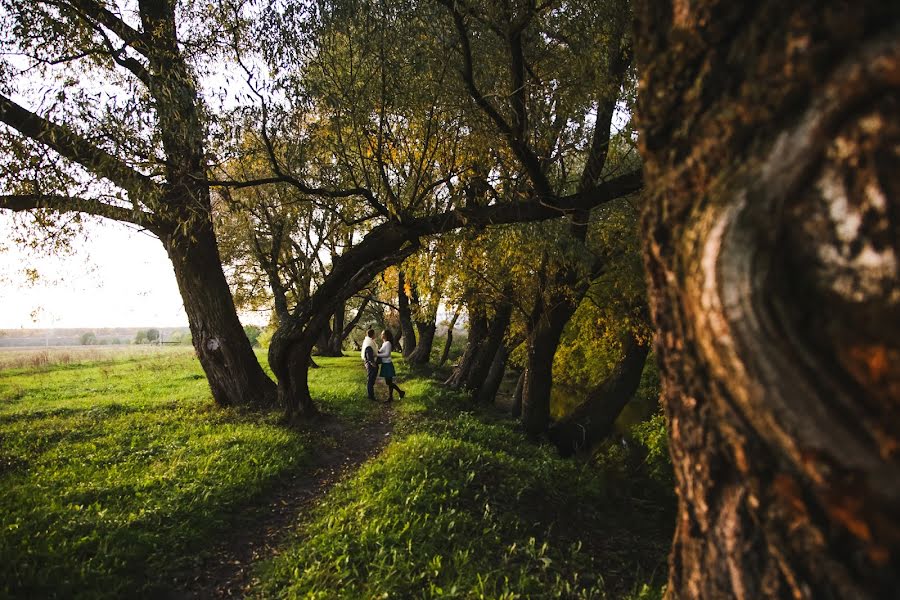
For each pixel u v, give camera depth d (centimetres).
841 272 95
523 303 1166
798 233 102
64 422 1002
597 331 1335
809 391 98
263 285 2338
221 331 1155
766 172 106
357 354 3488
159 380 1764
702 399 141
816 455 99
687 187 140
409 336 2730
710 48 131
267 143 793
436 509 599
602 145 930
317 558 496
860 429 93
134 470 700
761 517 124
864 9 94
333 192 838
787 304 103
